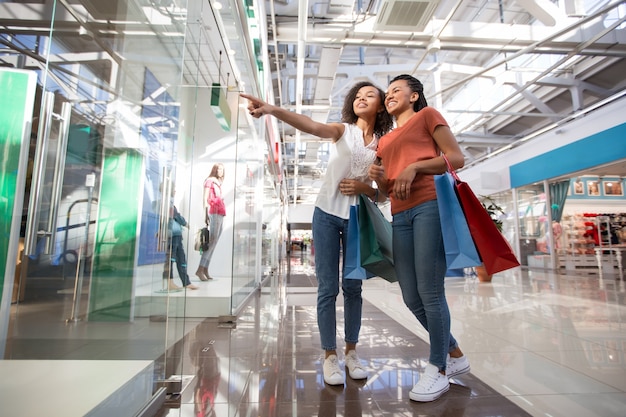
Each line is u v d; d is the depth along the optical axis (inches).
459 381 61.2
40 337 59.9
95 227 66.0
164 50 64.4
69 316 61.6
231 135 155.8
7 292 65.7
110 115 68.6
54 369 49.2
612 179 401.7
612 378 62.5
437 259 55.7
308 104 335.9
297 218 987.9
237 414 48.6
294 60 288.4
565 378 62.5
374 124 70.8
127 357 54.2
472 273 285.4
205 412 49.2
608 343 85.3
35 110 70.4
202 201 151.0
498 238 49.4
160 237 58.6
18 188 68.7
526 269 361.7
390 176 61.3
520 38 210.1
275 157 305.0
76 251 65.8
